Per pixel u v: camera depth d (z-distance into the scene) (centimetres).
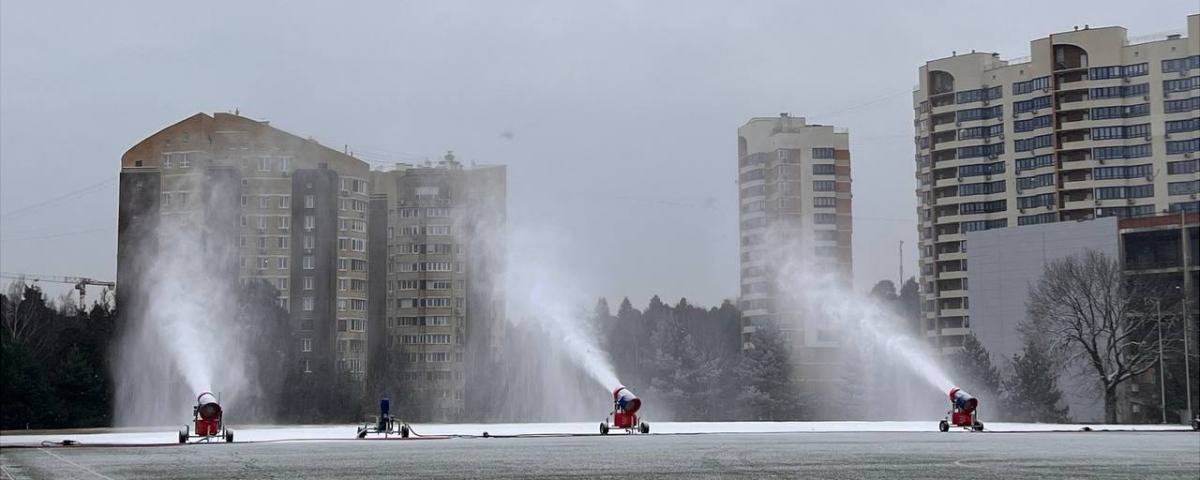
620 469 5503
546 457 6606
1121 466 5803
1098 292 17775
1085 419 18250
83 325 18912
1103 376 16938
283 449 7988
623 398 10444
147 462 6394
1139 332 17812
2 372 15462
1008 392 18075
